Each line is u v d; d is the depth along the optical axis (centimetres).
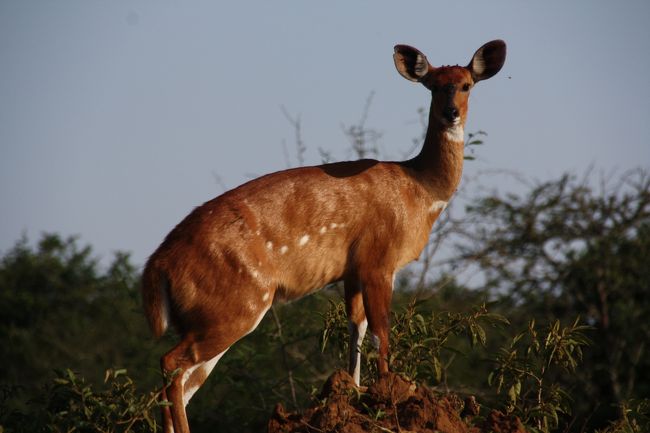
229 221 1653
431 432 1457
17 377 3356
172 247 1641
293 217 1691
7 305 3612
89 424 1476
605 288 3008
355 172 1761
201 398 2594
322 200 1714
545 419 1570
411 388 1555
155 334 1634
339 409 1481
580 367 2897
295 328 2509
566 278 3030
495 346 2861
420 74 1841
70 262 3791
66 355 3431
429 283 2795
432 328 1669
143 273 1644
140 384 2847
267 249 1669
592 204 3066
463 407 1595
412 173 1797
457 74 1802
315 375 2589
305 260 1706
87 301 3628
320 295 2525
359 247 1739
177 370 1561
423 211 1786
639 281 3027
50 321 3556
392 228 1747
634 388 2919
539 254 3078
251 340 2506
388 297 1739
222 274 1628
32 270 3725
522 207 3045
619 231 3023
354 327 1755
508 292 3039
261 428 2616
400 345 1683
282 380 2441
